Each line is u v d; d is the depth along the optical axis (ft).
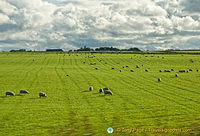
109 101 104.94
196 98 110.73
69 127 69.97
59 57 435.12
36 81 166.50
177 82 159.43
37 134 64.28
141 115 82.74
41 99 107.96
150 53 511.81
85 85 150.51
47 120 76.48
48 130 67.31
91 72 226.58
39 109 89.97
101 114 83.92
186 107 93.86
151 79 175.52
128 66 285.23
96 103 100.94
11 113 84.12
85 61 362.53
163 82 160.76
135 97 113.91
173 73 208.74
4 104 97.25
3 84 152.15
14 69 254.27
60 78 182.91
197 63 302.25
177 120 76.84
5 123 73.20
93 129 68.39
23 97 111.86
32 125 71.46
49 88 138.51
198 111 87.71
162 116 81.51
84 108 92.32
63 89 135.64
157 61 339.77
